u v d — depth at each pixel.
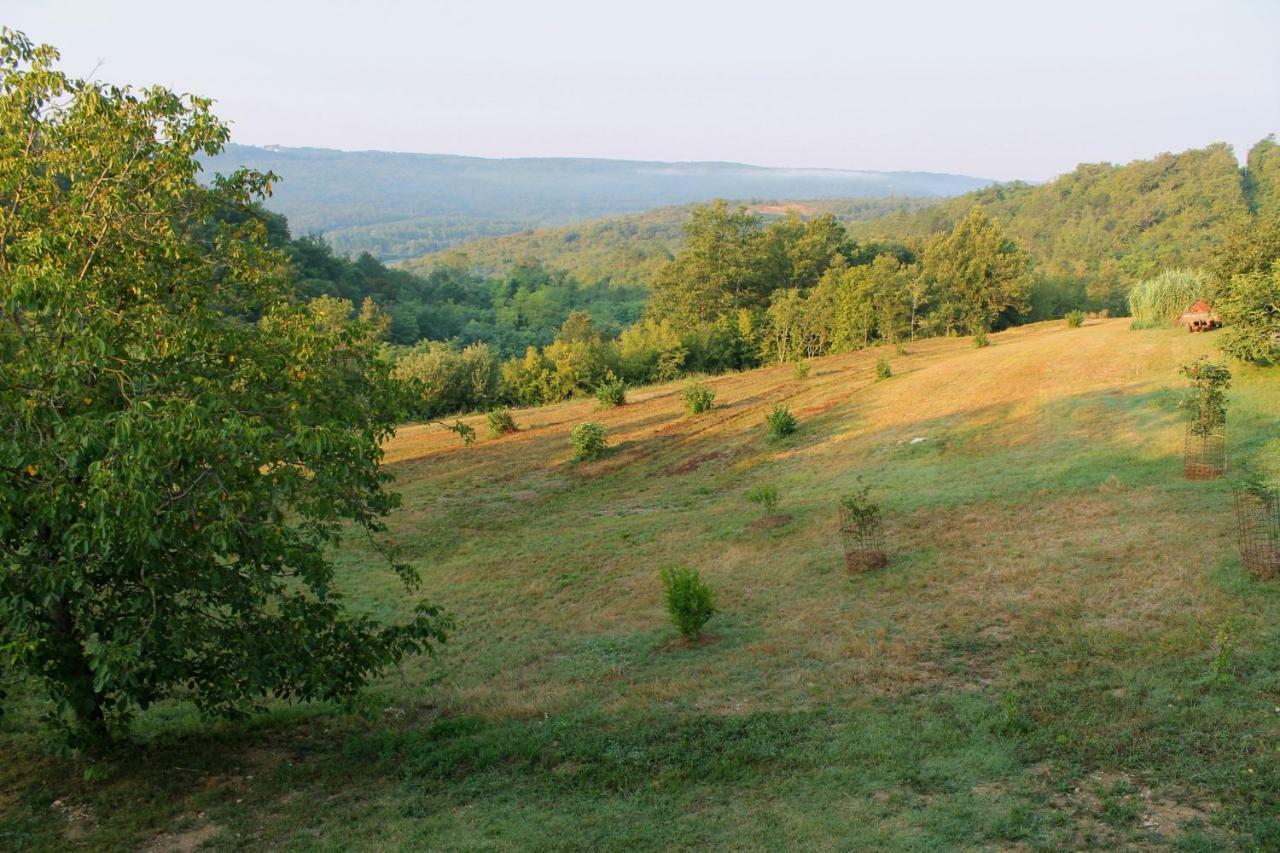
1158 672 10.04
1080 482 20.00
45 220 9.86
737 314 87.50
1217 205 155.25
